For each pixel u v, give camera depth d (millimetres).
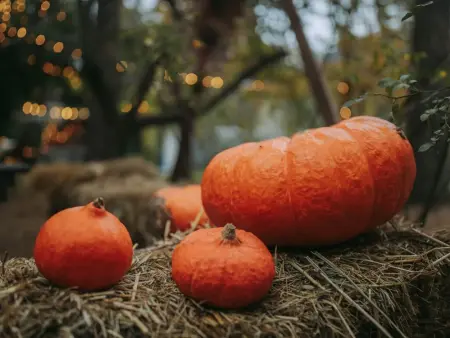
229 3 1709
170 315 583
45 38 1582
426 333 699
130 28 1468
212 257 595
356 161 721
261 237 748
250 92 2625
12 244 1407
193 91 1931
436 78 1098
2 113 2344
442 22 1440
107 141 2047
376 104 1572
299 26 1375
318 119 2477
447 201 1803
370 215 750
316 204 703
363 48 1545
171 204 1046
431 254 744
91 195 1367
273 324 577
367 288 654
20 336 516
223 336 553
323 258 716
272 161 728
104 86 1854
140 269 715
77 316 544
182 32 1537
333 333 592
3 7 1352
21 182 2234
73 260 578
